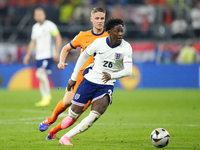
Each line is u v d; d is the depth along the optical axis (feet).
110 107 137.80
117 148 58.75
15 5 281.13
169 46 244.83
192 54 242.58
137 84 235.40
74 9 276.21
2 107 134.51
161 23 270.46
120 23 59.06
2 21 272.72
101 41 60.70
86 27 268.62
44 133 76.69
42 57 137.90
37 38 137.69
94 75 61.16
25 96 184.14
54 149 57.00
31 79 231.71
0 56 241.76
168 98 174.70
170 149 58.49
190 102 156.56
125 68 59.93
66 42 259.39
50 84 230.89
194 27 263.90
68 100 68.85
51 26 139.23
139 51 247.50
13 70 231.71
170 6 273.95
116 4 279.69
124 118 105.40
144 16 270.46
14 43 255.91
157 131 59.36
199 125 90.12
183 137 71.67
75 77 63.57
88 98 61.62
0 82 232.12
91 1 281.54
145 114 115.44
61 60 73.00
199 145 62.59
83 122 59.67
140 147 60.23
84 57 62.08
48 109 127.75
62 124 65.46
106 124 92.48
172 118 104.83
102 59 60.75
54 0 281.95
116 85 236.84
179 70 236.84
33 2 280.92
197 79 236.63
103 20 71.77
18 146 60.54
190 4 271.69
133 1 282.15
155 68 236.84
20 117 106.11
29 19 273.95
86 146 60.34
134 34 266.57
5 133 76.43
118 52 60.23
